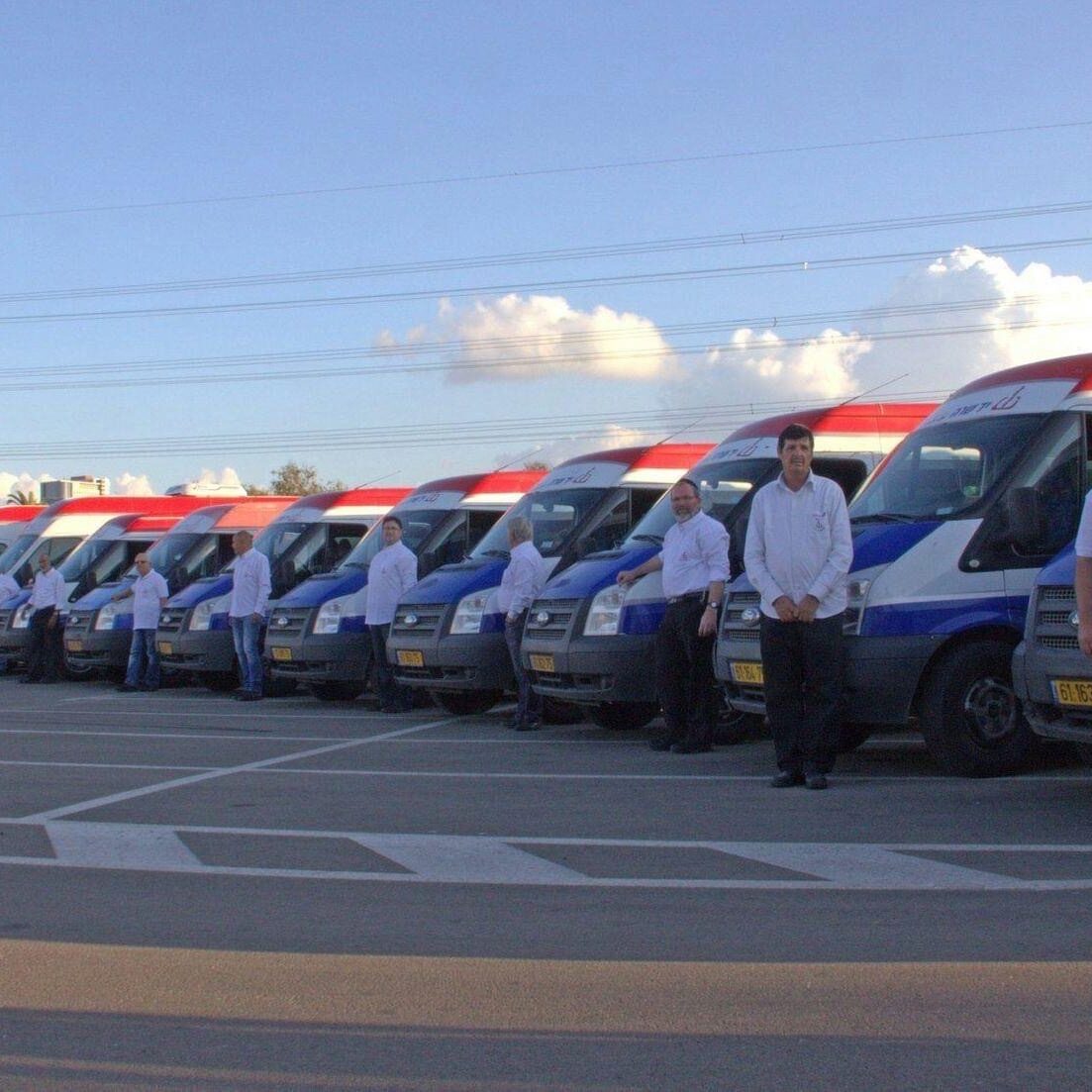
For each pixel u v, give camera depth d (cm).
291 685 1891
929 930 570
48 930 606
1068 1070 421
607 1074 427
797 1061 433
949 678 943
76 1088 426
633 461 1481
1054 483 987
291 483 7300
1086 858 690
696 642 1128
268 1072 436
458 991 509
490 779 1009
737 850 729
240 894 664
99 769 1105
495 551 1500
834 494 913
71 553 2427
